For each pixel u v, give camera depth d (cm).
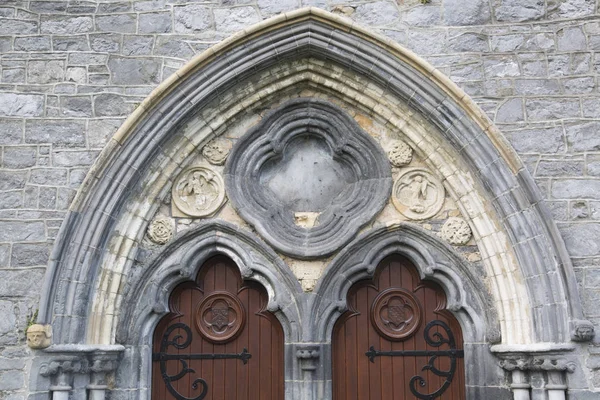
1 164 703
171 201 751
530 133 702
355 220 735
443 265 730
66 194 701
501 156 699
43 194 700
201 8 737
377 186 745
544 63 714
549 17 723
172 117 722
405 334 739
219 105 750
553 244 675
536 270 679
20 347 665
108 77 725
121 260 722
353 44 727
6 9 732
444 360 735
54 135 711
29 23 731
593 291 666
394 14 731
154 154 725
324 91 766
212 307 752
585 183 689
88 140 713
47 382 660
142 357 723
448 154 735
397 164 752
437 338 739
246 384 736
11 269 682
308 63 752
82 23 733
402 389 732
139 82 725
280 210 751
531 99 709
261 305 750
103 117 718
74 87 721
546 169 695
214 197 752
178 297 755
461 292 722
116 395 705
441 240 730
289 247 729
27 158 705
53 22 732
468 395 710
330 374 724
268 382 735
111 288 716
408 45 725
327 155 773
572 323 652
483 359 706
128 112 720
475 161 705
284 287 733
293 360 719
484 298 713
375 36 720
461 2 730
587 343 654
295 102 762
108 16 735
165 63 729
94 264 699
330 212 753
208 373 741
